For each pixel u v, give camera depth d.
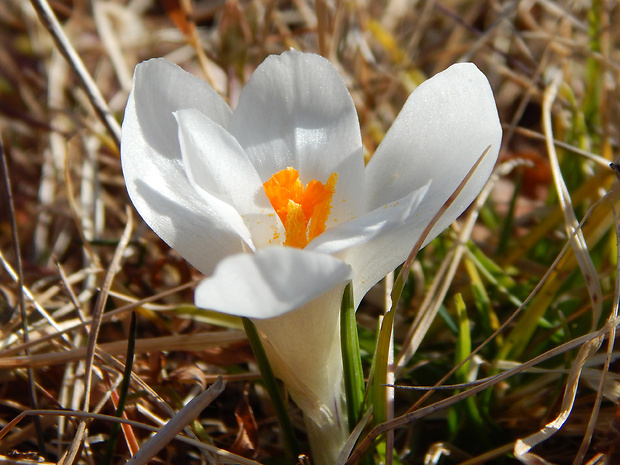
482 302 0.14
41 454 0.11
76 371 0.13
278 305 0.08
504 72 0.20
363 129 0.19
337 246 0.08
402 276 0.10
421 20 0.21
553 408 0.12
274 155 0.10
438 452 0.11
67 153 0.16
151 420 0.12
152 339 0.12
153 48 0.25
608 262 0.15
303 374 0.10
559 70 0.18
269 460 0.12
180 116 0.09
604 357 0.12
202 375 0.12
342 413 0.11
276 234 0.10
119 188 0.21
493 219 0.18
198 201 0.10
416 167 0.10
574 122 0.18
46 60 0.25
